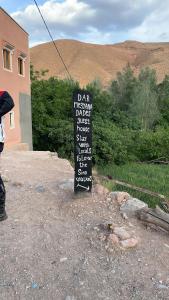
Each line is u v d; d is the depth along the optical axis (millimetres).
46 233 4199
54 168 7980
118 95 47469
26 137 18797
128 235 4078
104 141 18438
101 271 3471
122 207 4973
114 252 3805
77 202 5086
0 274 3348
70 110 25906
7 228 4297
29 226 4383
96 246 3918
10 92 15773
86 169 5242
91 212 4820
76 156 5129
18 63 17656
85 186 5270
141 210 4707
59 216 4723
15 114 16578
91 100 5137
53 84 27094
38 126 23078
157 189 9867
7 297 3021
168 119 37969
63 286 3211
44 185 6082
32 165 8312
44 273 3398
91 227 4367
